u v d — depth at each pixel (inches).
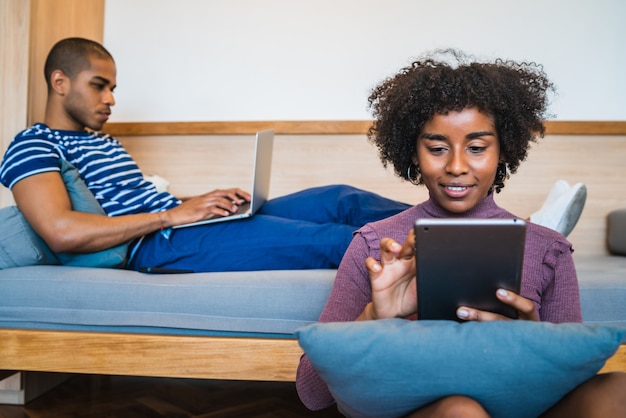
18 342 51.3
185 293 50.2
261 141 59.3
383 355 27.1
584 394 27.7
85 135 65.7
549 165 90.7
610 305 48.7
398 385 27.5
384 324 28.1
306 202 62.2
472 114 32.9
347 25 94.4
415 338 27.1
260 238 56.6
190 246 57.8
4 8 71.0
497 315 29.0
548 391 27.5
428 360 26.8
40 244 58.0
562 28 91.4
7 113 70.7
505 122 34.7
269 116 96.0
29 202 56.4
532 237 35.6
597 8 90.9
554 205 62.5
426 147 34.4
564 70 91.7
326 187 63.7
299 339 28.5
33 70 72.1
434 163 34.1
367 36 94.1
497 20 92.2
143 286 50.9
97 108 67.2
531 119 37.8
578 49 91.4
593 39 91.2
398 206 59.4
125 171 65.4
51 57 66.6
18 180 57.2
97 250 57.4
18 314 52.0
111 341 50.0
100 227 56.0
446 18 92.8
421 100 34.1
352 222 60.0
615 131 88.8
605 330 26.5
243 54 96.2
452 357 26.7
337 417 63.6
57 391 74.0
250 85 96.2
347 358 27.5
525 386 27.1
